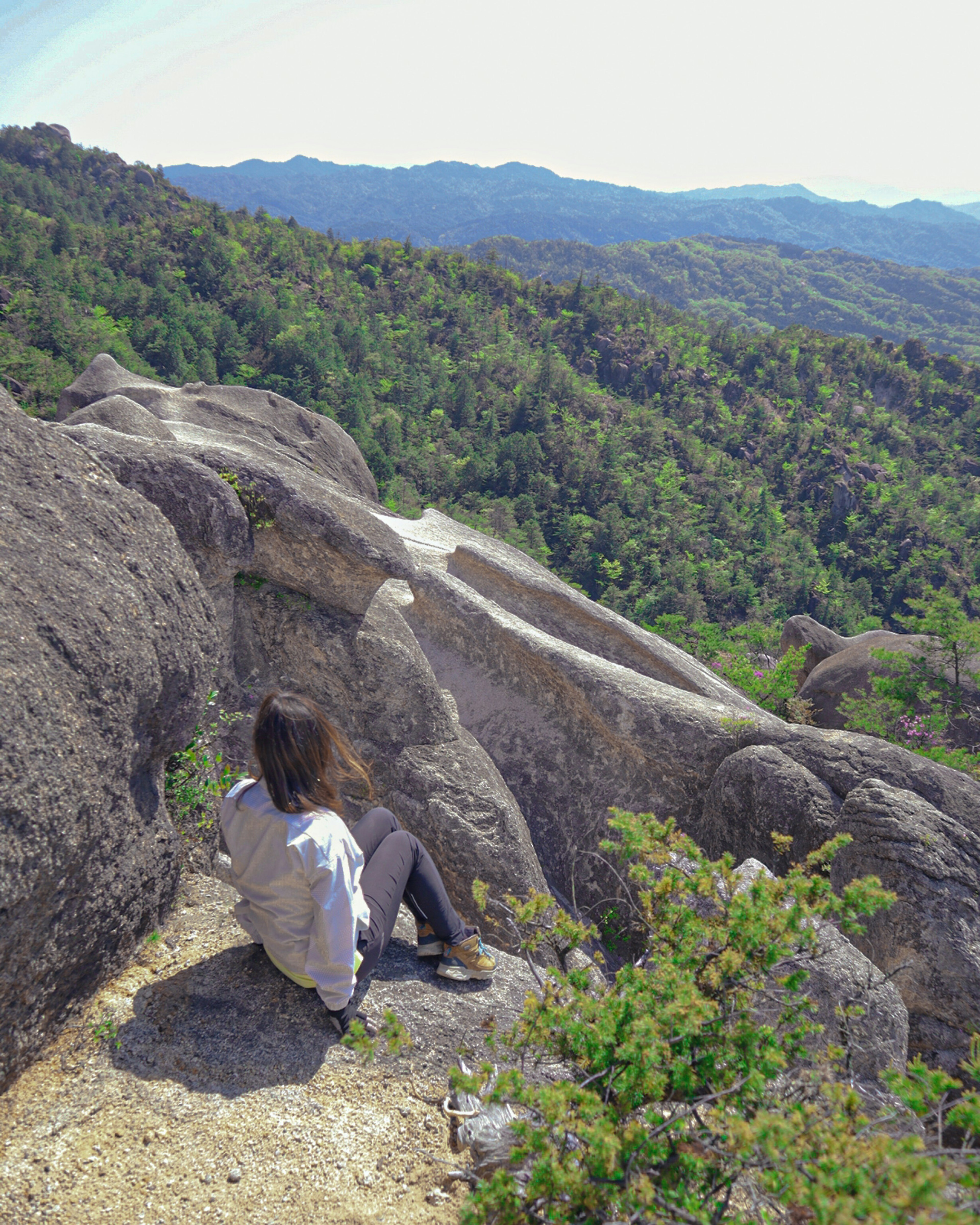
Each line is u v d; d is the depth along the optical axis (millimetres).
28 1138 2039
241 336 169000
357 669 5199
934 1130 2639
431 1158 2168
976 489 186250
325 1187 2035
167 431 8352
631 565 138625
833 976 3074
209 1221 1904
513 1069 1750
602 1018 1918
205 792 3635
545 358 199875
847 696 12195
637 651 7988
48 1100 2150
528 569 8914
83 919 2336
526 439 162375
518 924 3184
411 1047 2502
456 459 161875
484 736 6234
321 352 169500
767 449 196250
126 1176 1983
